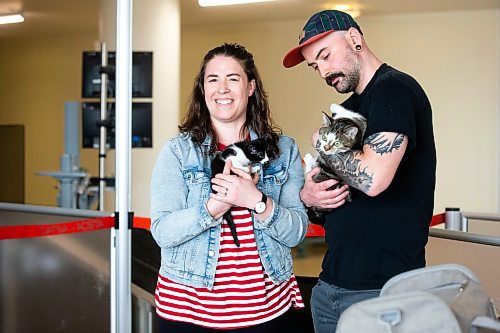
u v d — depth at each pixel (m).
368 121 1.86
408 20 7.54
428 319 1.32
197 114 2.05
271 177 2.02
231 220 1.93
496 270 2.48
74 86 9.32
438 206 7.50
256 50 8.22
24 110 9.65
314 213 2.14
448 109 7.45
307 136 8.00
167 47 5.99
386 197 1.90
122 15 2.79
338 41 1.94
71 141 5.51
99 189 4.86
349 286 1.95
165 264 1.96
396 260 1.89
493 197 7.34
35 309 3.26
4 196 9.65
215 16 7.73
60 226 2.75
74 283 3.16
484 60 7.33
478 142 7.38
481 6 7.14
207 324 1.90
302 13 7.57
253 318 1.91
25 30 8.73
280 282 1.99
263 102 2.10
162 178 1.97
